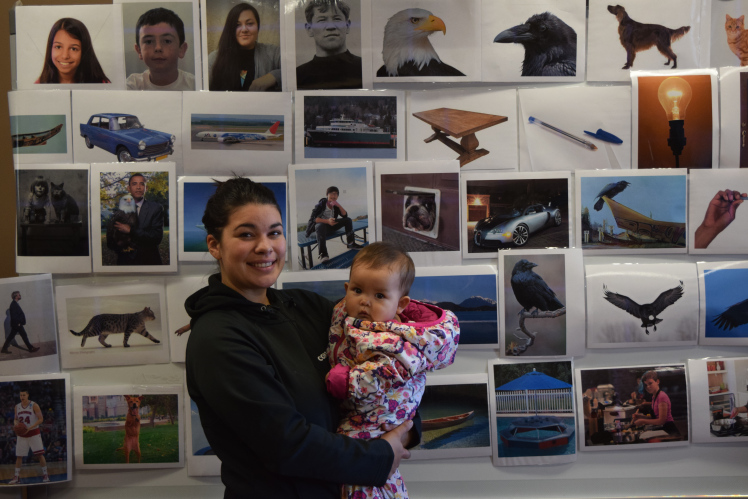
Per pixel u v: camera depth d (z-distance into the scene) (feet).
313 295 4.10
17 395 5.12
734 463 5.33
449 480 5.31
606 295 5.30
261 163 5.23
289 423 3.00
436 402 5.28
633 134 5.28
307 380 3.37
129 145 5.16
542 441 5.27
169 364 5.24
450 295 5.27
